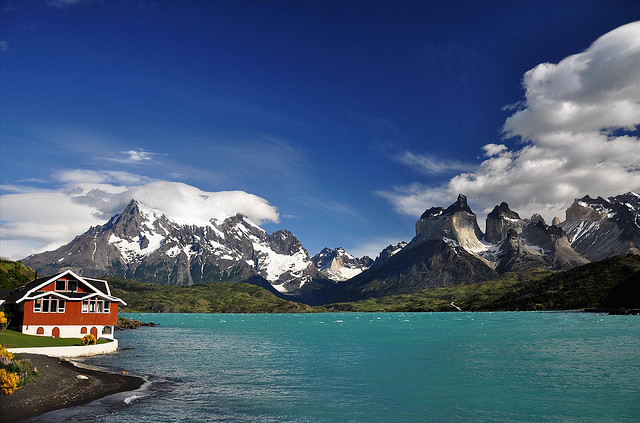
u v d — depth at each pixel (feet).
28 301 278.26
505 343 364.17
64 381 166.20
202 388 178.91
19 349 229.45
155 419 128.57
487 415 142.61
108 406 139.23
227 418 134.10
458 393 174.50
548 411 147.02
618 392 174.19
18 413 125.39
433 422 134.31
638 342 348.59
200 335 507.71
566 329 501.97
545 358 268.41
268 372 224.12
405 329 592.60
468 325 647.56
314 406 152.15
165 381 192.24
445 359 273.33
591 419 138.31
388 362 262.88
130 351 311.06
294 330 608.19
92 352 268.21
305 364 254.47
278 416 138.92
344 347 355.36
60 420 121.60
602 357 268.21
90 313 297.33
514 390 179.11
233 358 281.54
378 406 153.38
